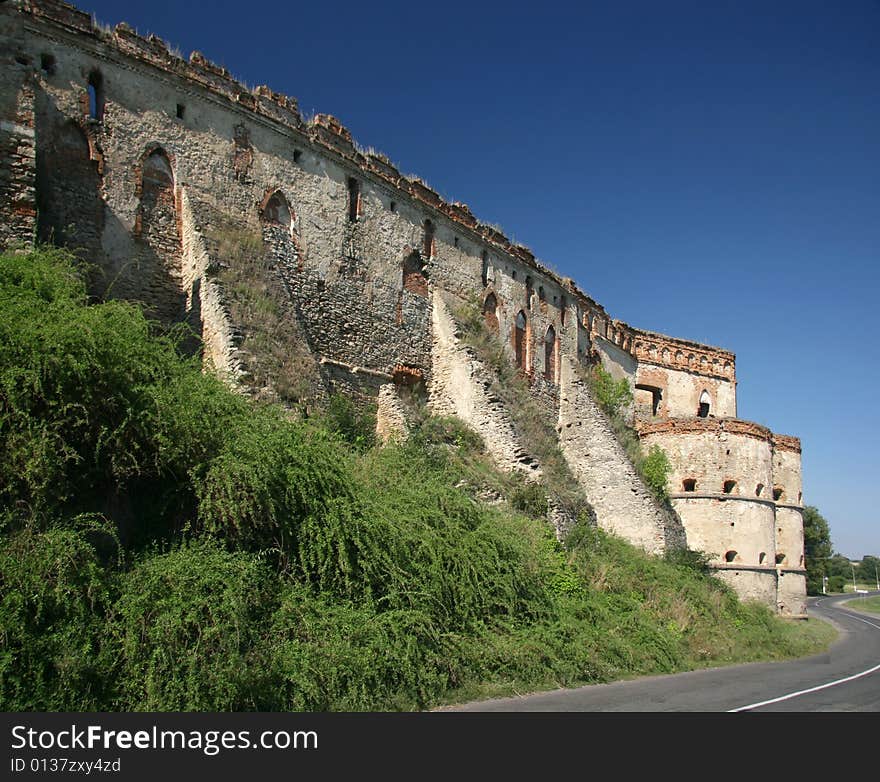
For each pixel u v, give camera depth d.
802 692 13.60
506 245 34.69
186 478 11.16
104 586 9.09
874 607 60.28
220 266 19.34
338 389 24.03
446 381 28.05
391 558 12.23
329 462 12.42
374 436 21.91
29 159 15.92
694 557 29.28
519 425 27.83
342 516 11.88
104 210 18.86
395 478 15.41
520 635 13.98
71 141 18.45
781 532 37.72
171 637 8.79
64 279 12.78
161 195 20.22
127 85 19.80
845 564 163.12
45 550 8.83
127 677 8.60
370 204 26.89
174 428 11.07
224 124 22.11
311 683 9.57
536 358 35.72
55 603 8.59
